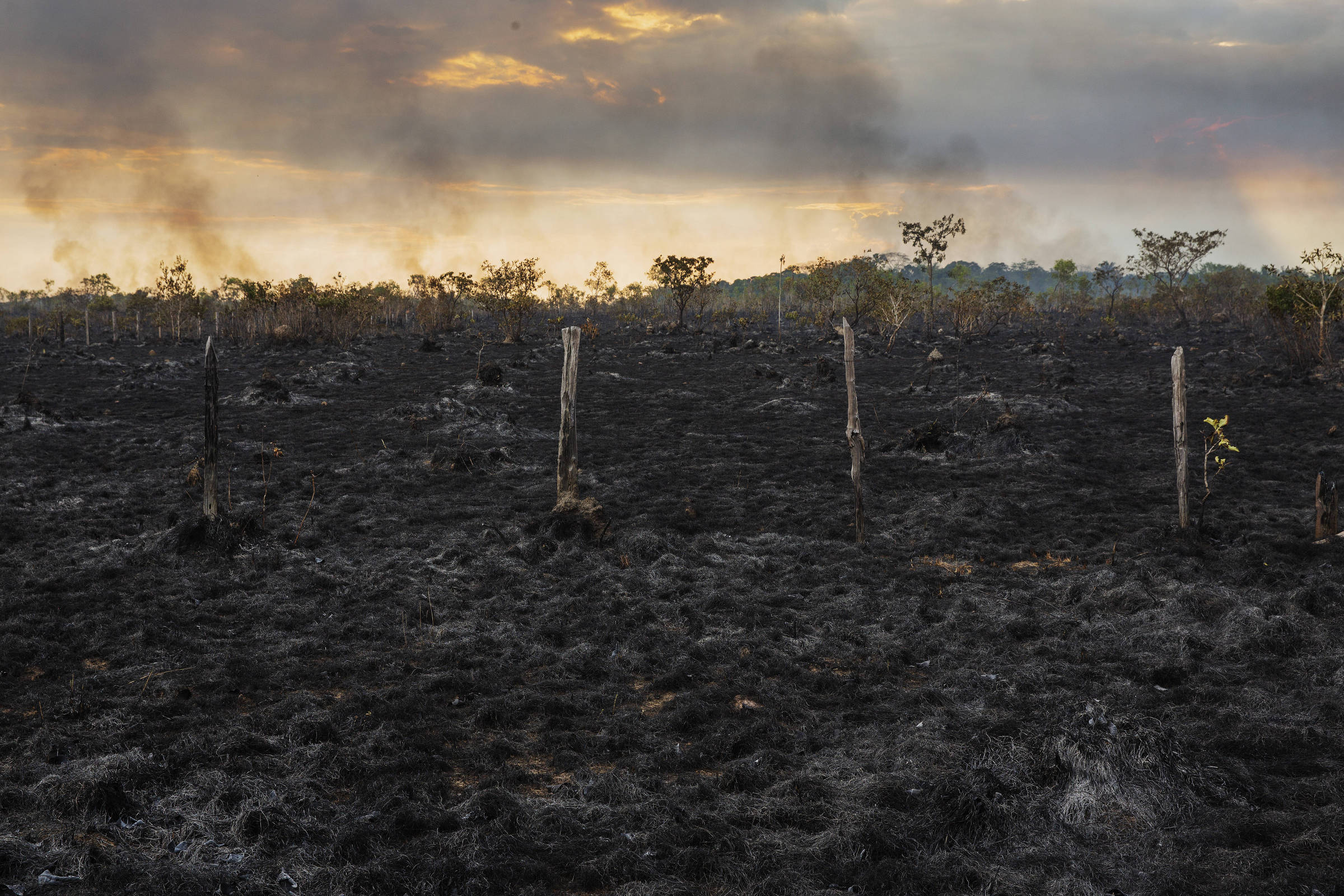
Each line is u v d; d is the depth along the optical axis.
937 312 101.12
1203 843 6.46
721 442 28.64
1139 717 7.76
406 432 29.53
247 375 49.62
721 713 9.04
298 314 76.06
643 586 13.64
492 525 17.47
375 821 6.68
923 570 14.41
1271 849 6.32
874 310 77.06
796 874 6.07
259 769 7.41
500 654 10.74
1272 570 13.61
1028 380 48.03
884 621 12.06
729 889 5.94
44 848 6.08
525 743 8.38
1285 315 48.12
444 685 9.53
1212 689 9.51
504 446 27.50
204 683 9.46
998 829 6.67
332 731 8.22
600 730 8.69
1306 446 26.70
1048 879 6.05
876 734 8.52
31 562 14.20
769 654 10.69
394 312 110.25
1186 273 100.50
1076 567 14.82
